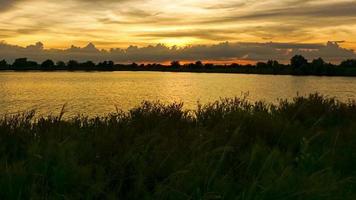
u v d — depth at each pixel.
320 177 4.56
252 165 5.09
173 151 4.84
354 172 5.43
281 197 4.12
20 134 5.65
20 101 31.66
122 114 7.15
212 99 33.81
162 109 7.65
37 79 107.75
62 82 84.50
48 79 108.75
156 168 4.59
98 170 4.44
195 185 4.23
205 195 3.98
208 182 4.27
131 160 4.68
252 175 4.84
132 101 31.89
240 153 5.52
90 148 5.04
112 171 4.55
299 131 6.97
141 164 4.56
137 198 4.20
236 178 4.84
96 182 4.17
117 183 4.46
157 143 5.32
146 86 66.00
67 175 4.08
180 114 7.46
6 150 5.28
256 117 7.12
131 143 5.54
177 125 6.72
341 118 9.05
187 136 5.85
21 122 6.06
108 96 39.06
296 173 4.80
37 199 3.69
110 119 6.77
